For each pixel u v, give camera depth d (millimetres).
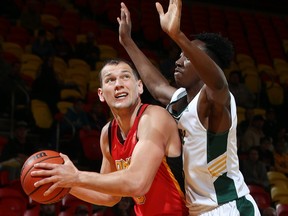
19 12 12719
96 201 3506
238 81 10875
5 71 9258
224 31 14594
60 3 14062
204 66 2805
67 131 8859
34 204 7230
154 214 3225
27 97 9250
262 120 9867
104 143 3414
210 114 3016
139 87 3242
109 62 3193
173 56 10539
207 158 3068
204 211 3139
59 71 10602
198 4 15914
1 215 7020
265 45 14555
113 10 13922
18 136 8266
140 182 2896
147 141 3025
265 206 7996
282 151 9961
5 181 7613
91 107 9500
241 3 16344
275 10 16531
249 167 8703
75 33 12594
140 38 13570
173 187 3197
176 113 3367
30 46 11141
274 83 12336
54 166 2820
